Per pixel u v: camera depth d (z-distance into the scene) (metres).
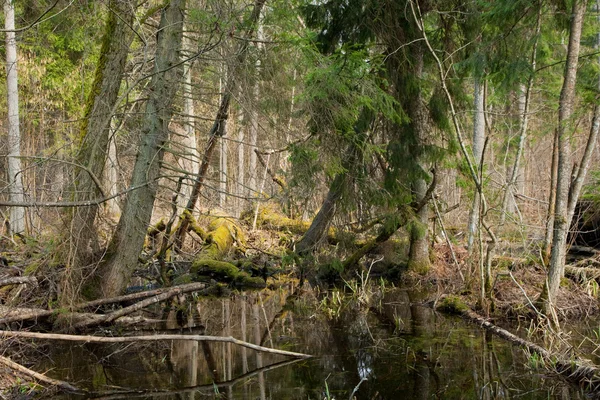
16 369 5.00
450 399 4.76
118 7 7.30
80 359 5.93
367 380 5.28
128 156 8.12
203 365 5.82
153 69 7.68
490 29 9.27
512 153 13.73
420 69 10.05
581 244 10.80
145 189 7.61
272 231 14.60
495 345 6.37
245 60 7.70
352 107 8.33
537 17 7.61
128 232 7.55
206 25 7.15
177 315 8.29
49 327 6.57
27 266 7.67
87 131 7.25
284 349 6.44
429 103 10.15
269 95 8.05
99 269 7.39
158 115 7.63
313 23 9.80
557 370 5.41
